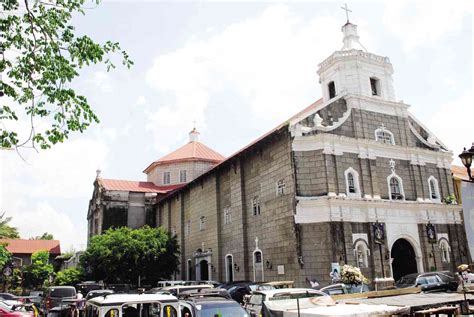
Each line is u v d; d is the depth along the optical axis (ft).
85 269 133.80
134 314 43.04
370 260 88.84
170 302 42.52
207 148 185.47
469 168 43.39
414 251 96.94
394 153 101.81
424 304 29.86
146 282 127.75
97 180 174.60
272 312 43.86
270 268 95.04
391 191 98.48
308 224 87.97
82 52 38.37
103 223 158.92
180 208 146.72
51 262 218.18
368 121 100.99
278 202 94.73
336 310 29.35
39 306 95.66
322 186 89.86
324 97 110.83
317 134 92.07
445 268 98.43
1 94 36.91
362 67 105.60
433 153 107.65
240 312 43.65
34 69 37.29
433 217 101.24
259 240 100.89
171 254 133.28
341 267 79.56
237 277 107.65
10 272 155.12
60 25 38.27
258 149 104.99
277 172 96.48
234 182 114.32
